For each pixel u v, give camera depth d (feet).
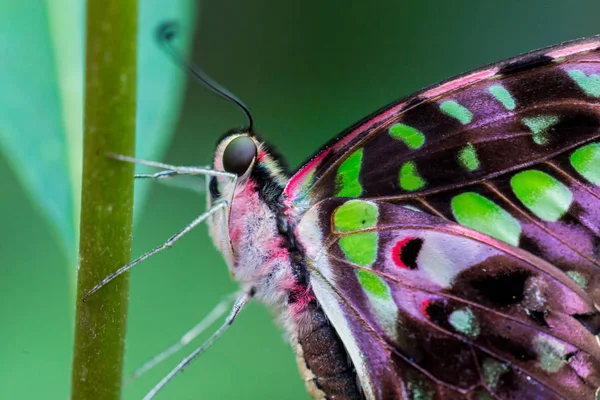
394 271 0.56
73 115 0.52
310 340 0.58
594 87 0.54
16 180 0.65
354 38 0.75
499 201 0.56
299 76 0.75
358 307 0.57
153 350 0.64
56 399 0.63
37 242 0.65
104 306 0.50
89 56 0.49
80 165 0.52
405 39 0.75
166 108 0.53
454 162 0.56
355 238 0.57
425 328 0.56
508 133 0.55
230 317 0.57
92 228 0.50
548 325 0.55
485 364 0.56
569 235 0.55
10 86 0.52
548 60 0.55
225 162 0.57
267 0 0.75
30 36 0.52
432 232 0.56
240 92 0.74
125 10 0.49
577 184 0.55
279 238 0.57
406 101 0.56
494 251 0.56
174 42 0.53
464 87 0.55
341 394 0.58
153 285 0.65
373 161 0.56
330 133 0.73
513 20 0.75
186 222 0.66
